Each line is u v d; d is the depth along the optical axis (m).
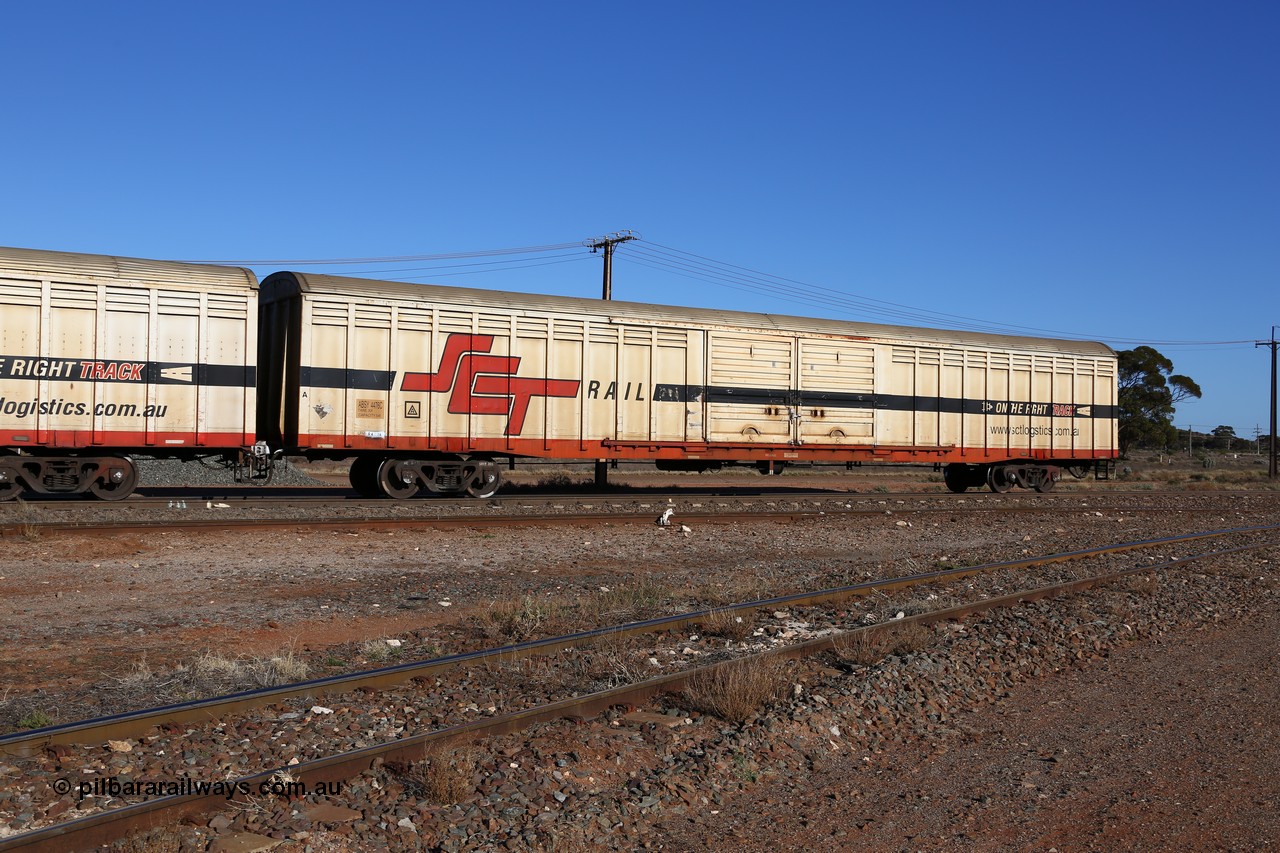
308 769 5.25
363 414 20.42
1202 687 8.16
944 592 12.11
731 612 9.81
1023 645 9.27
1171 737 6.80
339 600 10.95
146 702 6.69
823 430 25.88
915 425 27.42
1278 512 26.95
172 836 4.50
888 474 53.97
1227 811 5.48
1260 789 5.83
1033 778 5.97
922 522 21.34
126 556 13.48
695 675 7.41
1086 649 9.40
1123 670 8.74
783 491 31.97
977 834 5.15
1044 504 26.12
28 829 4.58
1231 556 15.98
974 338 28.75
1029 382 29.59
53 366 17.50
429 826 4.86
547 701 6.99
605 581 12.73
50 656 8.05
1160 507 26.81
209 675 7.33
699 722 6.65
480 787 5.31
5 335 17.16
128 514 17.44
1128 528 21.09
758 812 5.43
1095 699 7.79
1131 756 6.40
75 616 9.70
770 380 25.16
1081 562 15.07
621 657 8.17
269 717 6.28
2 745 5.37
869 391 26.66
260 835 4.63
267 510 18.72
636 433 23.42
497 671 7.74
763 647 8.84
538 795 5.29
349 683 7.03
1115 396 31.47
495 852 4.67
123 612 9.96
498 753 5.80
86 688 7.03
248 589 11.45
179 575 12.17
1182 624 10.72
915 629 9.28
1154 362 74.31
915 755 6.43
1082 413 30.69
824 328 26.06
